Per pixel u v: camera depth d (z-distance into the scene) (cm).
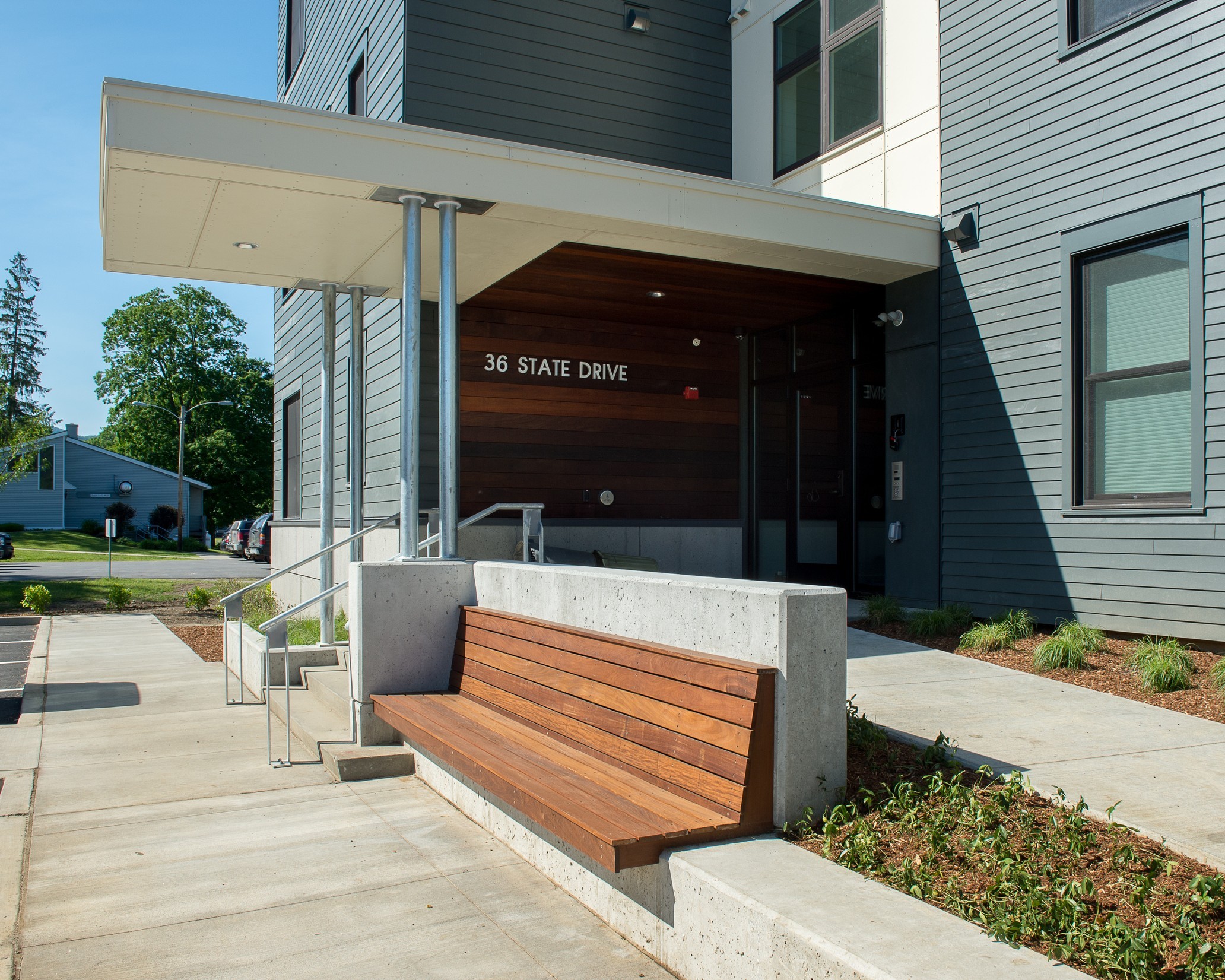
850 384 1049
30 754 627
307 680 789
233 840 462
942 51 912
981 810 362
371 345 1097
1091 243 769
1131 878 313
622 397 1120
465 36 1006
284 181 620
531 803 373
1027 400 820
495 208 691
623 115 1105
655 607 431
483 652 585
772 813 354
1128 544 736
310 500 1406
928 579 906
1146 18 730
